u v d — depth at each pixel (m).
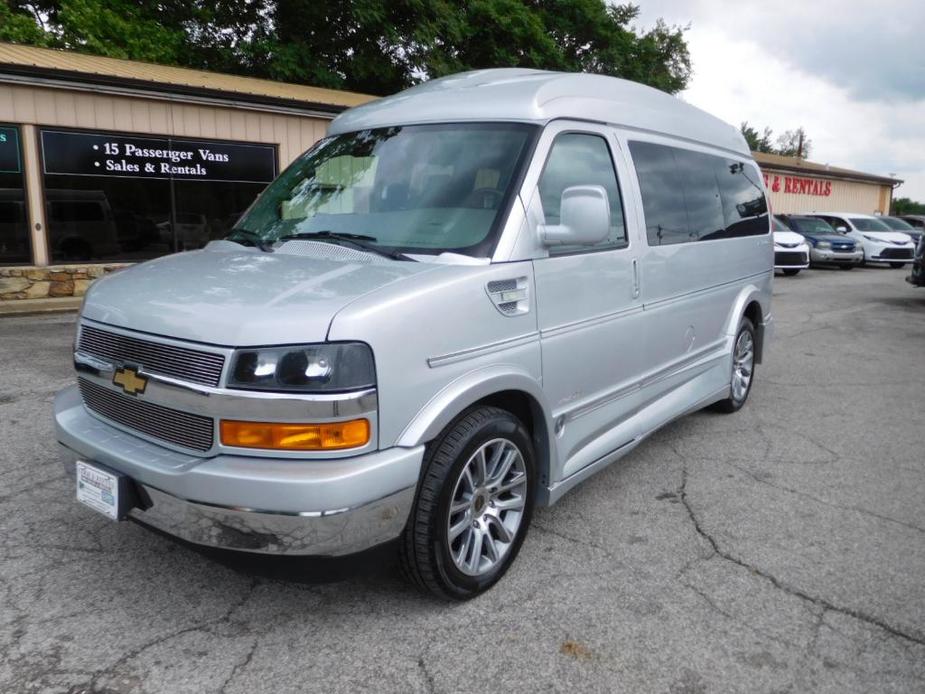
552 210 3.47
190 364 2.64
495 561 3.22
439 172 3.50
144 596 3.15
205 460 2.65
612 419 4.04
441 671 2.68
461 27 23.36
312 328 2.55
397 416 2.69
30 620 2.96
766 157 34.50
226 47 22.41
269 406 2.52
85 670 2.66
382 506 2.64
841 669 2.72
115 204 11.99
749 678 2.67
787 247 18.50
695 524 3.94
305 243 3.42
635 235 4.11
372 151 3.81
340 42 23.05
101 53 18.45
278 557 2.60
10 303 11.09
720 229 5.35
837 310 12.55
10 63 10.45
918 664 2.76
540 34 24.95
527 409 3.45
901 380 7.37
